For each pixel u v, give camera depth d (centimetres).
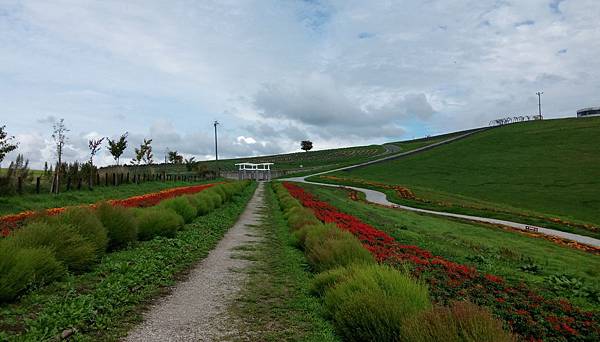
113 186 3128
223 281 834
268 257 1098
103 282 696
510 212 3662
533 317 723
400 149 13062
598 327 697
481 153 8562
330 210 2252
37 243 723
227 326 577
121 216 1027
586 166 6278
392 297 514
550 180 5741
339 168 9325
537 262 1595
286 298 727
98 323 537
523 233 2492
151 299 684
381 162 9438
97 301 601
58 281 688
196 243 1205
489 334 378
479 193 5394
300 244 1209
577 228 2953
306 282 831
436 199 4453
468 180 6412
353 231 1418
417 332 402
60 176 2584
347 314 529
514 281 1101
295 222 1534
